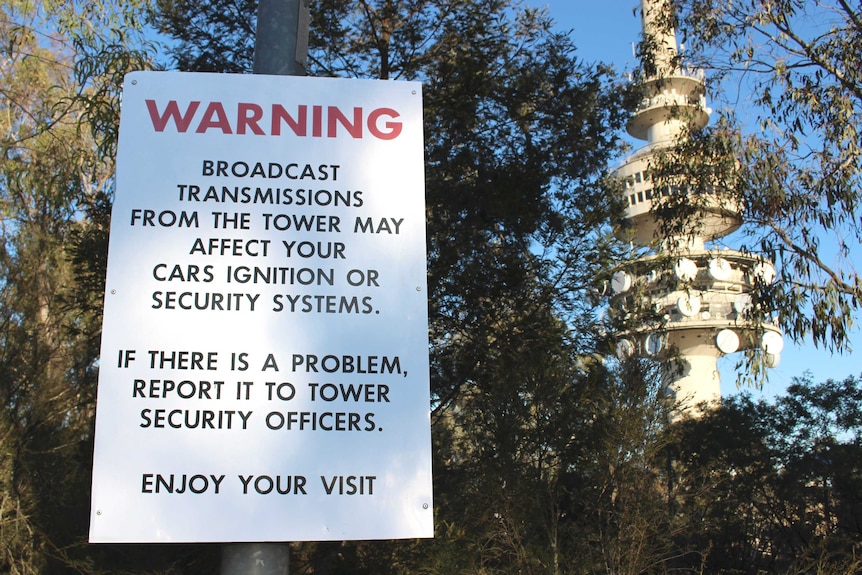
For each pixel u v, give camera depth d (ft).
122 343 8.16
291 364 8.35
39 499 30.96
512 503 29.14
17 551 30.14
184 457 7.93
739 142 33.65
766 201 32.12
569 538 30.07
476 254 33.19
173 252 8.54
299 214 8.90
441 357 33.76
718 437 63.72
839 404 64.49
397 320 8.68
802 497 61.11
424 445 8.33
